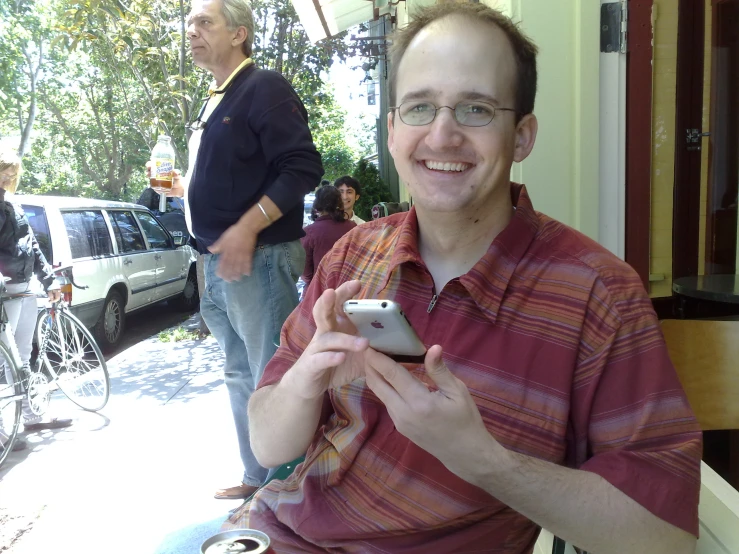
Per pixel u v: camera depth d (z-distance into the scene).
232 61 2.76
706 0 3.11
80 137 26.14
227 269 2.49
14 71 21.91
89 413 4.98
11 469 3.97
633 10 2.43
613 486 1.07
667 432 1.11
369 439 1.33
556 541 1.40
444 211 1.31
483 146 1.27
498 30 1.28
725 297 2.35
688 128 3.17
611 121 2.51
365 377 1.21
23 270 4.37
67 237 6.40
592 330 1.18
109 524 3.26
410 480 1.26
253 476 3.23
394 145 1.37
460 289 1.27
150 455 4.12
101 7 7.04
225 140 2.62
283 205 2.52
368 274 1.46
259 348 2.76
